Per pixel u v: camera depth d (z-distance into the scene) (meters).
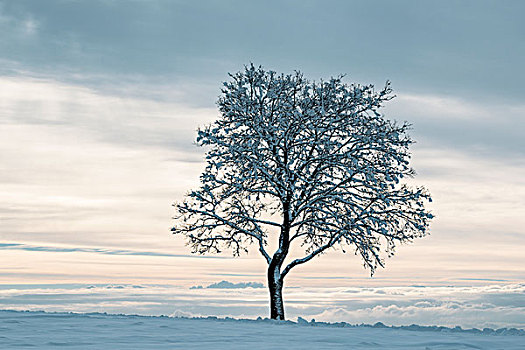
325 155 24.67
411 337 15.00
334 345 12.73
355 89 25.03
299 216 26.00
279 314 24.95
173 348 11.68
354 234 24.44
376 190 24.53
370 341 13.77
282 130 25.08
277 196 25.78
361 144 24.92
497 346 13.15
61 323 17.20
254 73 25.56
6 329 15.11
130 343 12.59
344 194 24.94
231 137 25.25
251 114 24.92
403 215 24.72
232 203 26.44
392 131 24.86
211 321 19.94
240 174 25.42
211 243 26.23
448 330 17.78
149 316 21.39
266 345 12.51
